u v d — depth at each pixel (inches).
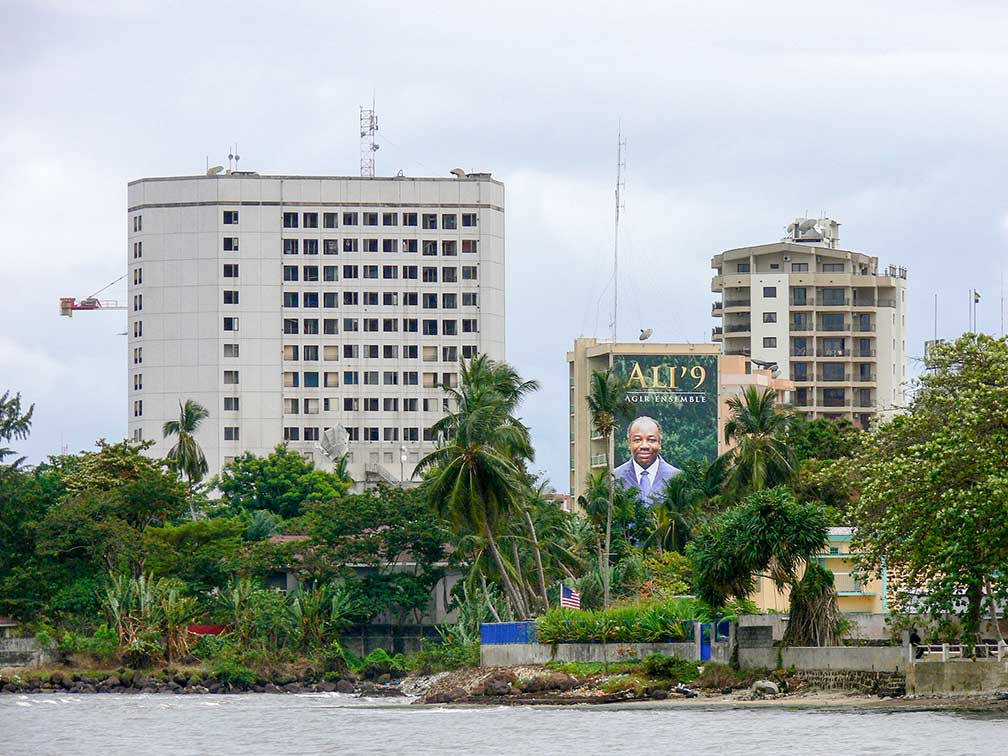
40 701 5024.6
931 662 3651.6
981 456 3361.2
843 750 2952.8
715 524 4207.7
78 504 6067.9
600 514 6063.0
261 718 4212.6
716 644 4301.2
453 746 3324.3
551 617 4660.4
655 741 3233.3
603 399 5310.0
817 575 4045.3
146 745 3582.7
